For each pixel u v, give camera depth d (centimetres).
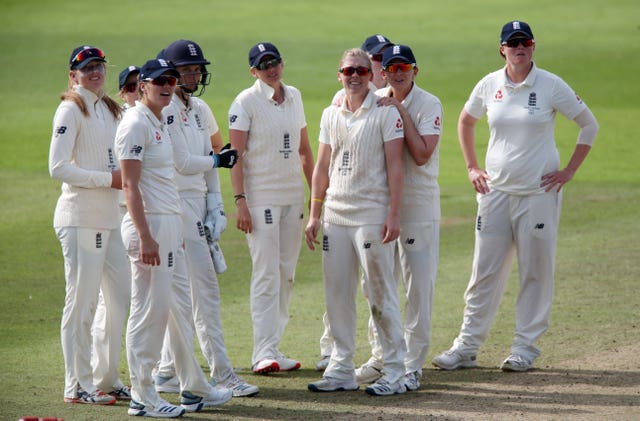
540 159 2564
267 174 2647
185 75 2412
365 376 2523
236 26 11325
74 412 2252
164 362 2508
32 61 9438
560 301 3244
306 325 3097
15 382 2488
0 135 6875
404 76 2408
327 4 12825
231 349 2833
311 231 2469
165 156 2208
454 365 2616
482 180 2634
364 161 2348
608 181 5612
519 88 2575
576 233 4338
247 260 3997
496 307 2650
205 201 2486
